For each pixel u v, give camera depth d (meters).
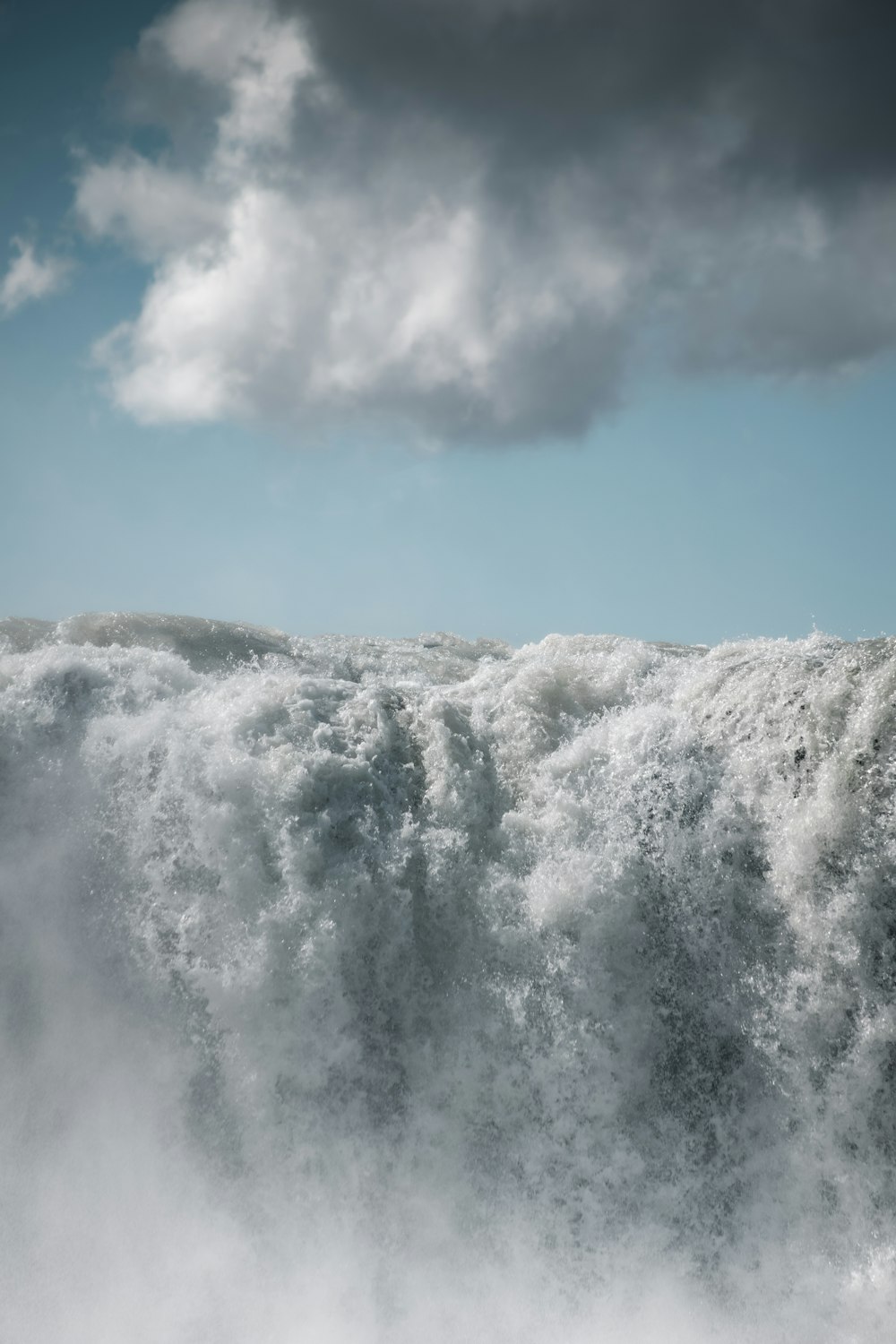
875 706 7.16
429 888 7.49
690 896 7.32
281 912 7.26
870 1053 6.59
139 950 7.42
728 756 7.83
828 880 6.98
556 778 8.09
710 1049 6.96
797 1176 6.55
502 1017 7.10
